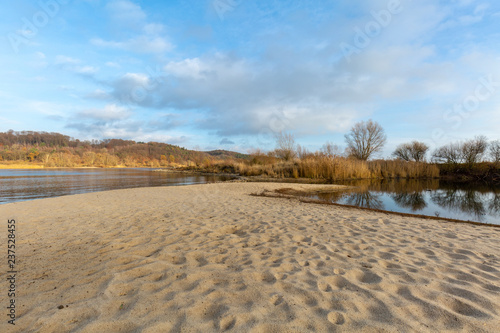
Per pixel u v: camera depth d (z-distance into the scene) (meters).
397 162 27.25
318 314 1.94
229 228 5.05
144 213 6.50
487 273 2.83
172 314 1.90
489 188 16.86
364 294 2.27
